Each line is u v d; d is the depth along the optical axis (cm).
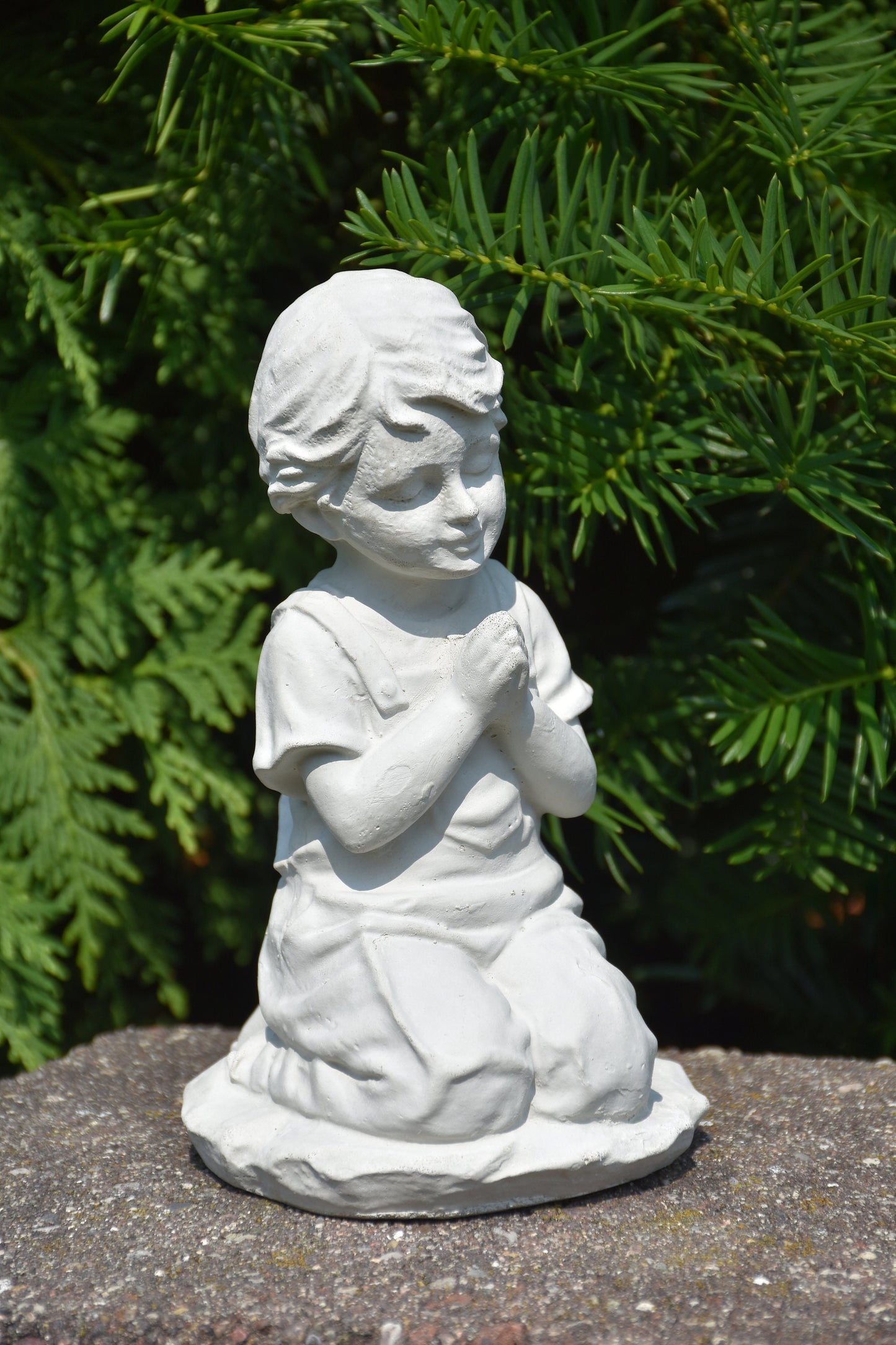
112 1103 227
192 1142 205
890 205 255
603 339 244
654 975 336
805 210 242
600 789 289
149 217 267
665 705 287
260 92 246
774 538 306
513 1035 180
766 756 236
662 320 236
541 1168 176
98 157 311
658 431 239
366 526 178
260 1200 187
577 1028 183
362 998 180
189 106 286
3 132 296
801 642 243
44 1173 198
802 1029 332
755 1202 183
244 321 310
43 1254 173
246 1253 172
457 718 180
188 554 310
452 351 176
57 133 296
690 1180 190
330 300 178
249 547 323
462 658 181
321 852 189
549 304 225
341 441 174
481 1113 176
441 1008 178
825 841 257
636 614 354
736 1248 171
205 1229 179
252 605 331
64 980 331
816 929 322
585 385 243
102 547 311
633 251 223
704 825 334
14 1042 277
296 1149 179
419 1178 174
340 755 182
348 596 189
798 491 220
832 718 239
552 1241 173
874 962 336
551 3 236
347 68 256
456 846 187
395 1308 158
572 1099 181
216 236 278
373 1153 175
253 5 261
